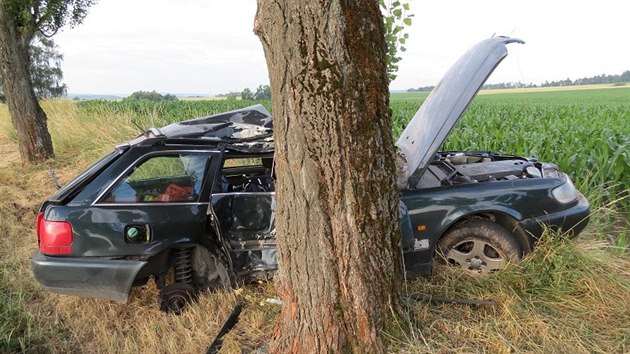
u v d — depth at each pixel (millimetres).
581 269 3559
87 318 3566
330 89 2062
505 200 3688
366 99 2162
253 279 3686
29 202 6559
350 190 2213
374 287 2422
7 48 8977
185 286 3580
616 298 3326
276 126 2234
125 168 3418
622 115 15555
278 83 2145
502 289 3385
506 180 3836
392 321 2557
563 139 8047
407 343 2562
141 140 3594
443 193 3709
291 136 2170
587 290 3385
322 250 2277
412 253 3637
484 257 3748
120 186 3393
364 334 2404
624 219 5258
